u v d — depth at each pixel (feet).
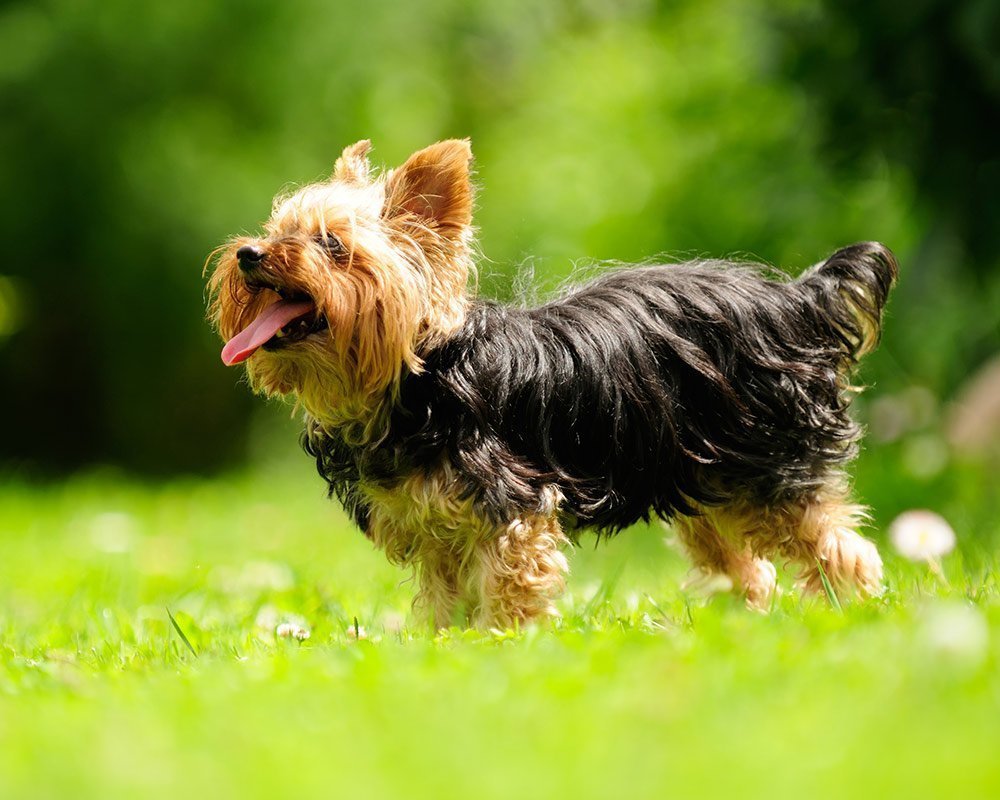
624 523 29.91
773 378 30.60
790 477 31.12
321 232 28.73
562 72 95.61
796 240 66.80
